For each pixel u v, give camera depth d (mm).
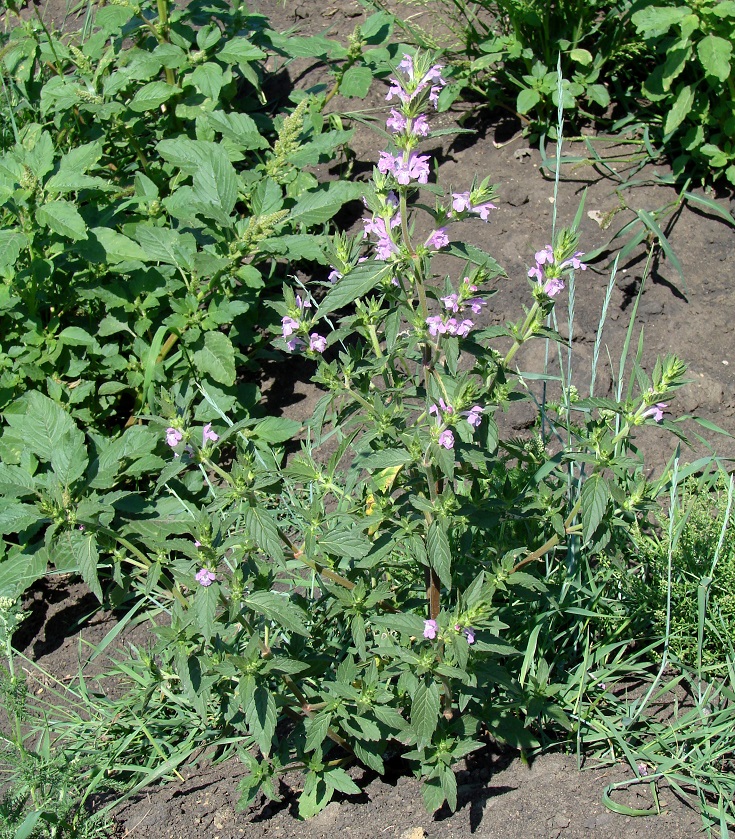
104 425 2014
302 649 1723
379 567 1742
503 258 2076
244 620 1633
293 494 1902
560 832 1659
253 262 2012
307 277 2135
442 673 1599
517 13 2141
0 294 1948
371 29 2197
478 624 1600
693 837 1647
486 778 1712
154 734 1780
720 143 2096
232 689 1666
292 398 2057
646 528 1856
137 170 2158
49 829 1698
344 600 1663
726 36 2035
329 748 1738
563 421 1866
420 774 1677
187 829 1701
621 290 2053
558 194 2125
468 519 1669
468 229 2113
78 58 2115
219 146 1995
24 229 1933
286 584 1880
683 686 1768
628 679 1777
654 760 1692
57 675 1850
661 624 1783
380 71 2207
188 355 1970
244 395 2006
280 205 1979
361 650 1659
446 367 1691
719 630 1767
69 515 1695
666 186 2119
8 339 1993
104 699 1817
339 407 1851
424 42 2328
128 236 2018
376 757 1673
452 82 2244
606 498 1631
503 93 2275
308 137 2172
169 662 1808
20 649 1880
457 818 1680
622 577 1771
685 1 2057
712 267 2061
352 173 2271
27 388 1980
